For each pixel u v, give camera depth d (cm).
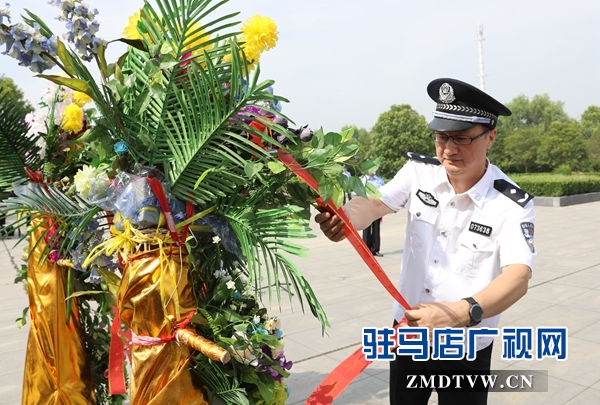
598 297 559
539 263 745
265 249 158
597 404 332
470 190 205
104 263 193
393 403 232
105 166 163
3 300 643
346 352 425
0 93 196
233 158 151
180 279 159
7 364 420
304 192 170
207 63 142
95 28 159
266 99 144
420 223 217
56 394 236
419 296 216
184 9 145
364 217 219
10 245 1162
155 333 159
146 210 156
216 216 170
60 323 236
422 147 3581
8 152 204
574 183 1939
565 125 4034
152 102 156
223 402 180
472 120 192
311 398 190
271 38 173
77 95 225
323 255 876
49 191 178
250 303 198
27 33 152
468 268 206
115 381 203
